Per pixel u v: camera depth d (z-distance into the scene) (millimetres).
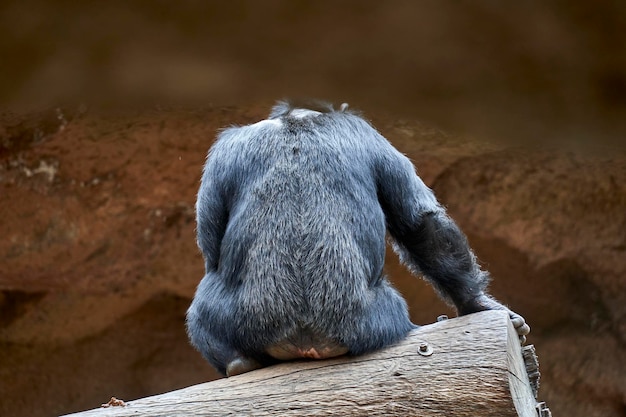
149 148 33438
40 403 40094
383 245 17766
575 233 36719
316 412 15711
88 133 33062
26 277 37188
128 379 40594
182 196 34906
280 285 16562
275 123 18406
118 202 34844
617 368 38531
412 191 18703
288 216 16938
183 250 36688
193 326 18016
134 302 39094
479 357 15766
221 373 18406
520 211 36031
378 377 16000
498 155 34406
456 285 18734
